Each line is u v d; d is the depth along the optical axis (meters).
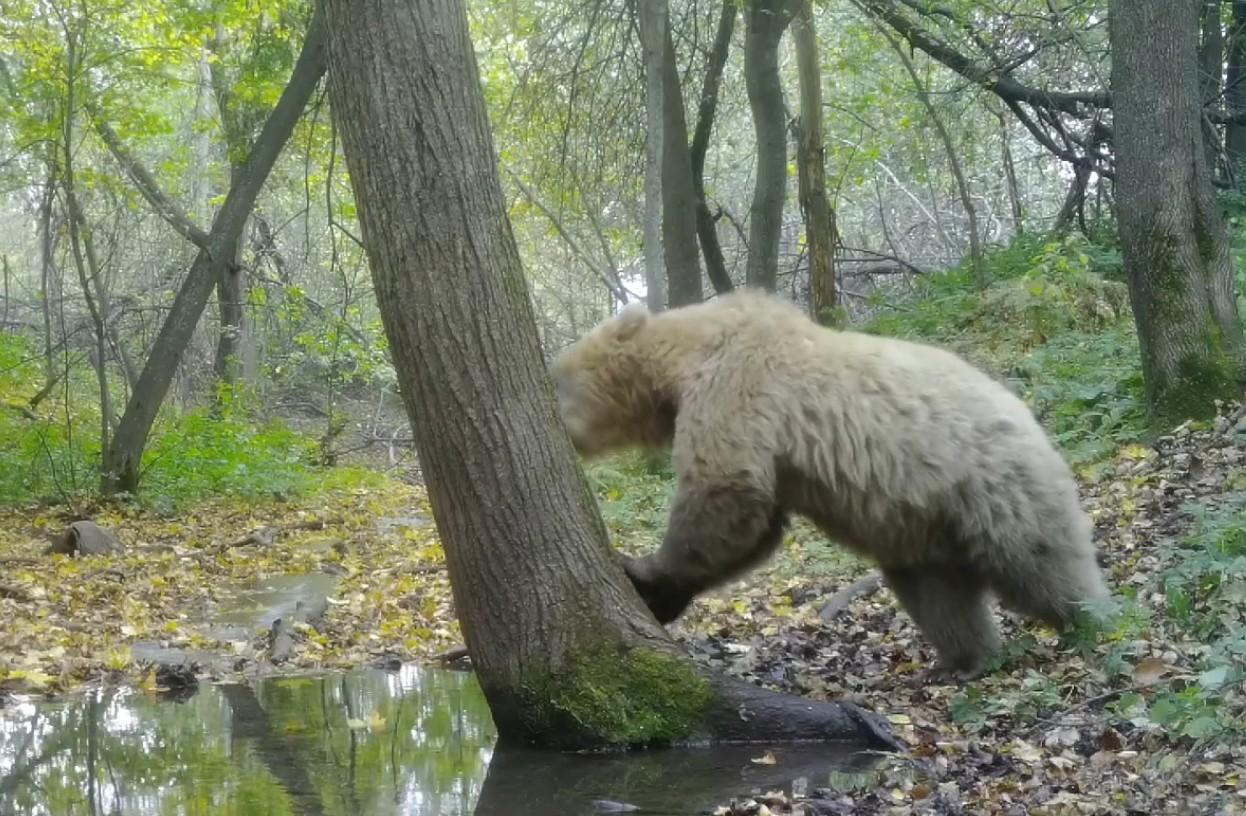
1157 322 11.20
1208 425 10.73
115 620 9.74
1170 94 11.08
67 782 5.55
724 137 28.94
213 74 24.28
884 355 6.25
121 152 21.80
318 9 5.70
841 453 6.09
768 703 5.90
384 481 23.00
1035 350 14.12
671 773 5.46
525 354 5.67
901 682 6.81
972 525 6.16
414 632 9.08
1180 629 6.40
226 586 11.67
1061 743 5.39
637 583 6.34
